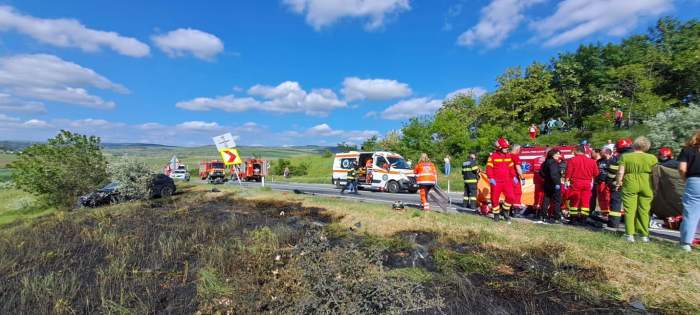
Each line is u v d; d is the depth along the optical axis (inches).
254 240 262.8
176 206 468.1
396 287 160.7
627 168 242.2
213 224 336.8
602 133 1127.6
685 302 151.3
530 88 1547.7
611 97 1350.9
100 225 347.9
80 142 607.2
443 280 182.1
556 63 1621.6
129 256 244.7
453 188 800.9
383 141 1589.6
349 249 178.1
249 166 1525.6
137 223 359.9
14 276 215.2
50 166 570.3
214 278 190.7
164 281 199.6
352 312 141.6
